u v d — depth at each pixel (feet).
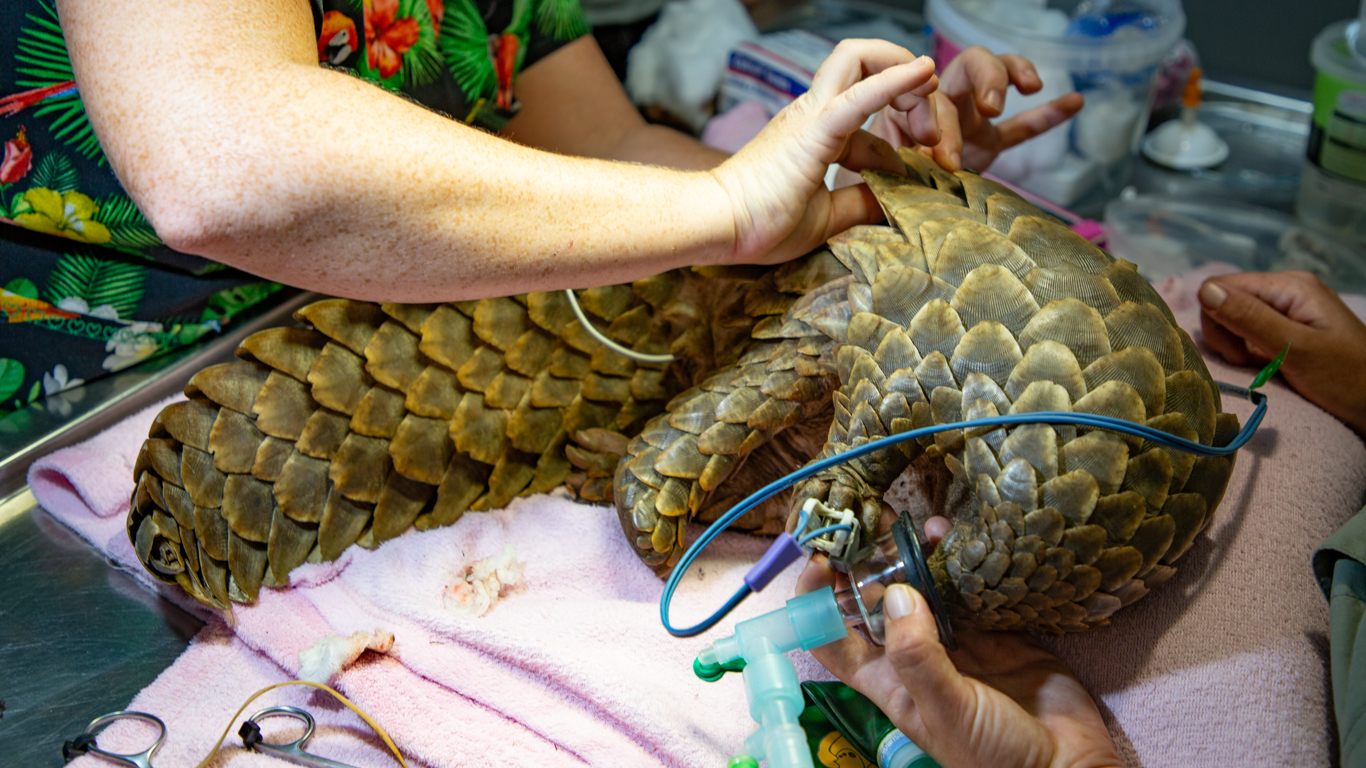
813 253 2.17
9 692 2.16
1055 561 1.69
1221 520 2.34
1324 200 4.04
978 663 2.02
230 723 1.96
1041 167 4.01
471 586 2.27
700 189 1.99
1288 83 4.70
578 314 2.24
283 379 2.17
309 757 1.95
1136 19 3.88
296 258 1.66
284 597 2.28
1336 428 2.72
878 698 1.88
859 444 1.88
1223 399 2.76
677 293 2.31
